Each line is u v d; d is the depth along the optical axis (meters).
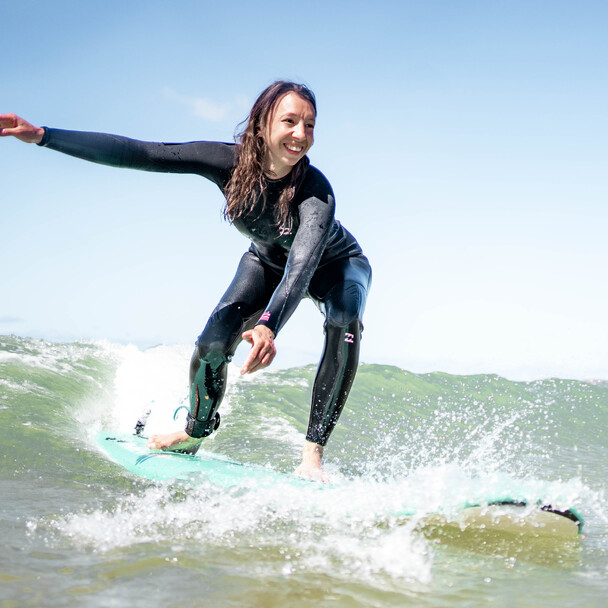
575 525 2.55
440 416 6.54
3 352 5.96
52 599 1.63
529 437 5.88
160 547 2.11
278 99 3.22
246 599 1.72
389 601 1.76
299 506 2.67
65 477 3.11
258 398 6.30
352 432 5.63
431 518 2.54
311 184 3.38
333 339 3.62
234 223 3.51
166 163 3.30
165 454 3.57
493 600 1.81
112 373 6.33
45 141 3.00
